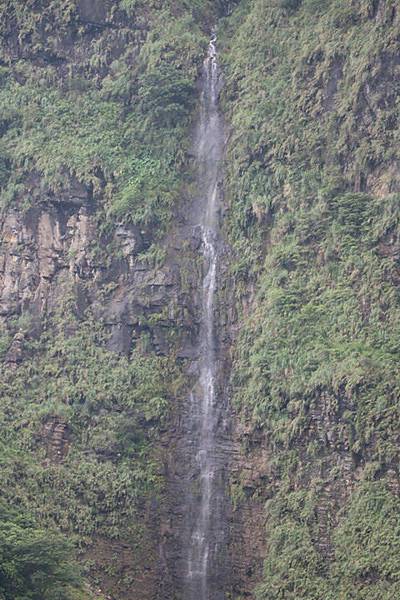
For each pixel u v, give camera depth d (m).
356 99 162.88
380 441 145.38
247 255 164.62
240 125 171.50
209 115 177.12
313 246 159.62
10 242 170.62
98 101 178.25
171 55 178.62
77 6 181.88
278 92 170.62
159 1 182.88
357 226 157.88
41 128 176.50
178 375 162.12
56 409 159.00
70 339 164.50
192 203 171.62
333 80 166.62
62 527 152.00
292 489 149.62
